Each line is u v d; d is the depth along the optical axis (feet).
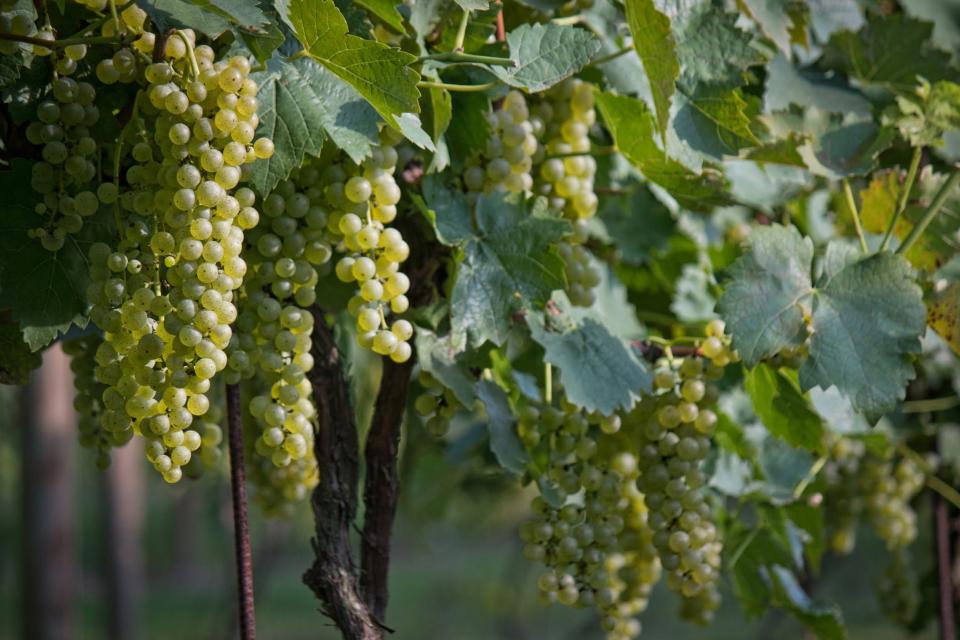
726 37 6.98
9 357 6.75
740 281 6.90
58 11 6.48
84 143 6.37
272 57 6.41
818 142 7.43
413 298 7.03
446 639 41.34
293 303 6.66
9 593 42.96
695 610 7.66
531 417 7.09
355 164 6.57
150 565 56.70
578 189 7.09
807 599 8.02
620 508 7.22
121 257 6.24
